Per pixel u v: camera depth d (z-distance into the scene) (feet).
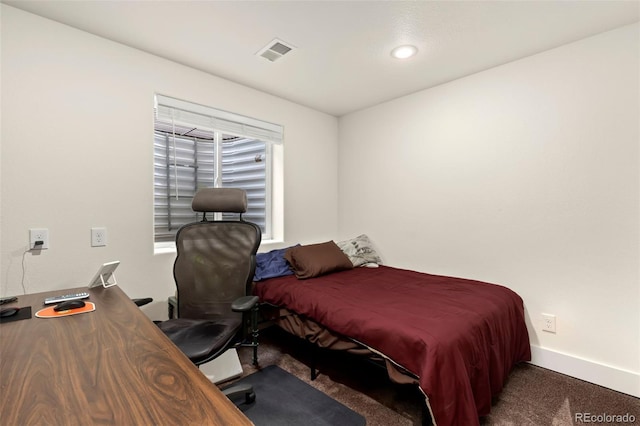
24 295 5.14
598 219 6.41
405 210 9.80
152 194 7.24
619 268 6.18
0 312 4.09
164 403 2.20
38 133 5.80
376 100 10.18
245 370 6.98
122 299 4.90
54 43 5.98
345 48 6.96
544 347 7.09
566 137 6.78
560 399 5.87
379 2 5.42
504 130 7.68
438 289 7.11
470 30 6.24
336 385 6.38
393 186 10.12
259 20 5.95
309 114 10.89
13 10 5.57
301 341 8.61
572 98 6.70
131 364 2.76
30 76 5.73
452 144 8.65
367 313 5.61
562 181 6.84
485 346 5.25
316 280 7.96
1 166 5.46
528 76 7.29
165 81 7.47
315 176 11.13
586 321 6.57
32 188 5.74
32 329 3.60
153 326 3.72
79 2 5.43
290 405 5.71
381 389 6.23
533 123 7.23
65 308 4.26
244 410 5.55
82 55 6.29
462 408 4.31
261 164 10.27
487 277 8.03
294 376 6.73
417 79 8.55
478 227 8.18
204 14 5.77
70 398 2.24
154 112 7.32
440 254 8.96
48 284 5.90
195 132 8.97
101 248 6.53
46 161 5.89
